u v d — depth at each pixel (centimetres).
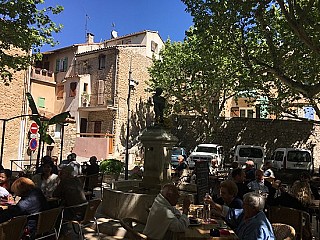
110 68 3106
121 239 679
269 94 2117
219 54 1296
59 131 2567
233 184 516
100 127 3127
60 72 3528
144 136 856
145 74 3338
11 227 381
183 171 1335
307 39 1020
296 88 1098
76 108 3175
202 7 1184
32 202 474
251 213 399
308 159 1975
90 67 3266
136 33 3509
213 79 1945
